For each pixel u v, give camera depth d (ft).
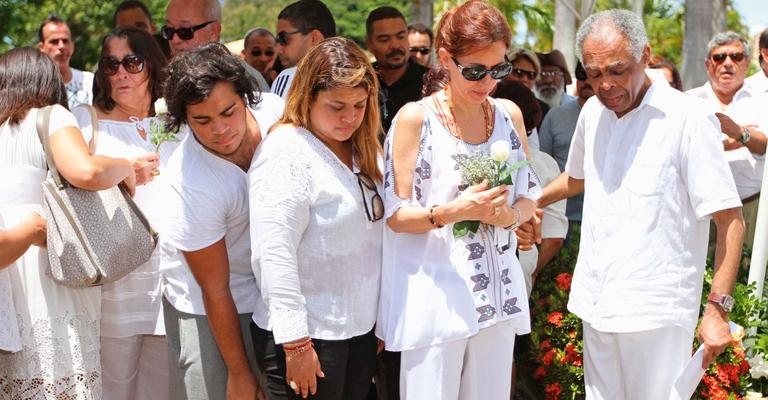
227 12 122.52
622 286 12.37
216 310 11.39
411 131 11.59
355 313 11.42
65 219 12.17
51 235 12.14
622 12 11.96
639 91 12.29
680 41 80.69
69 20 54.49
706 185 11.89
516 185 12.35
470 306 11.63
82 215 12.28
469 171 11.32
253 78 11.56
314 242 11.10
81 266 12.26
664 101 12.19
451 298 11.61
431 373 11.68
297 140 10.98
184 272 12.03
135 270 13.80
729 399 15.56
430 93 12.16
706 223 12.46
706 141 11.94
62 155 12.07
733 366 15.90
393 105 21.45
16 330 12.16
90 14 55.06
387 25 21.16
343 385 11.51
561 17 52.34
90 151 12.71
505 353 12.18
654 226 12.22
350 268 11.30
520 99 16.01
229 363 11.57
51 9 52.19
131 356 14.03
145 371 14.42
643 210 12.23
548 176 16.31
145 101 14.47
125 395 14.14
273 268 10.78
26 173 12.34
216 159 11.43
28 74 12.60
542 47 75.15
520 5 72.08
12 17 50.19
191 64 11.00
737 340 16.06
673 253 12.25
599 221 12.67
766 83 22.22
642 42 11.81
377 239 11.65
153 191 14.03
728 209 11.99
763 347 17.02
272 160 10.89
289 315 10.82
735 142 19.94
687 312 12.39
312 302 11.23
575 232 19.57
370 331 11.72
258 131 12.15
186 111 11.07
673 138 12.09
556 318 16.65
